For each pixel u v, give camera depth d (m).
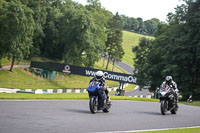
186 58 63.56
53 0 132.75
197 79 65.19
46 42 122.88
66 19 115.38
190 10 66.19
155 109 22.41
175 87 19.91
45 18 112.00
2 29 84.50
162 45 72.00
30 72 97.69
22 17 85.25
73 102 21.28
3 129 9.62
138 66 84.00
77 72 82.44
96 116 15.15
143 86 74.75
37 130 9.97
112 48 143.25
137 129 12.25
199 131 12.78
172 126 14.28
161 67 69.19
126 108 20.95
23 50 89.62
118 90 79.31
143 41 87.88
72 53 114.44
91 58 115.38
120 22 143.12
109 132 10.71
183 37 64.19
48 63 84.62
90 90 16.44
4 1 86.56
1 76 84.69
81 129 10.93
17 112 13.67
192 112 22.92
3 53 87.44
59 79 102.94
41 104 17.94
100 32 120.38
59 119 12.87
